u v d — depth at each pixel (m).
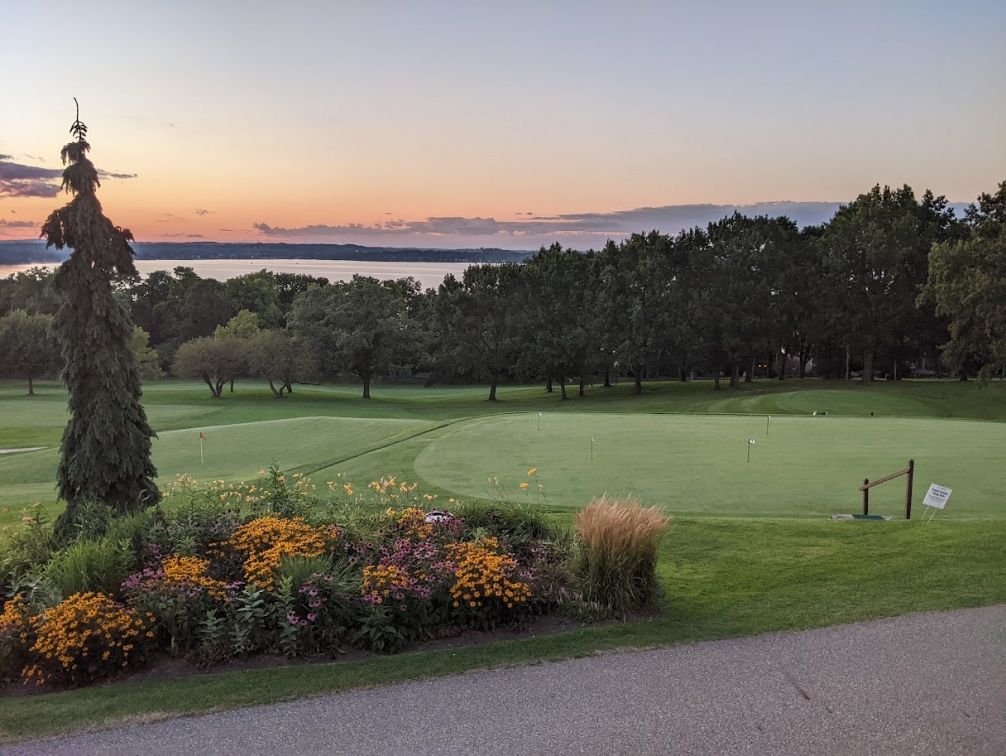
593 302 59.22
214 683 5.89
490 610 7.10
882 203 57.12
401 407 55.53
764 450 17.30
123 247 11.69
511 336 60.03
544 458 16.78
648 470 15.33
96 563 7.28
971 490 13.48
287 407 52.59
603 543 7.56
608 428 21.00
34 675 6.16
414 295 95.06
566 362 56.44
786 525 10.66
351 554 8.10
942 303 41.03
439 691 5.69
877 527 10.43
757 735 4.97
